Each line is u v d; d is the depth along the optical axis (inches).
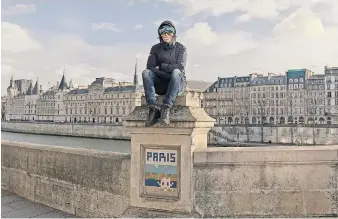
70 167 265.3
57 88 6579.7
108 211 241.1
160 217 214.5
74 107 6043.3
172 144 213.3
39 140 4141.2
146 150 222.4
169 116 207.8
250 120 4877.0
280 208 208.1
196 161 211.3
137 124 219.6
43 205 282.0
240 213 209.9
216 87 5187.0
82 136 4753.9
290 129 3565.5
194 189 212.1
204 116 214.8
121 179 234.4
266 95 4805.6
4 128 5821.9
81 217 255.0
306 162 207.2
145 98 222.5
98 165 247.9
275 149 211.6
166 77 213.8
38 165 290.8
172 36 220.5
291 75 4699.8
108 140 4274.1
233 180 211.0
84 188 255.6
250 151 210.5
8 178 321.7
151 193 220.8
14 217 253.0
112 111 5516.7
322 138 3417.8
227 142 3713.1
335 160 205.6
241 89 5002.5
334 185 205.8
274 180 208.8
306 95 4549.7
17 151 312.5
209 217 210.7
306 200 207.0
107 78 5895.7
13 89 7199.8
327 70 4480.8
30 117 6747.1
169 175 216.1
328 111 4419.3
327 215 205.5
